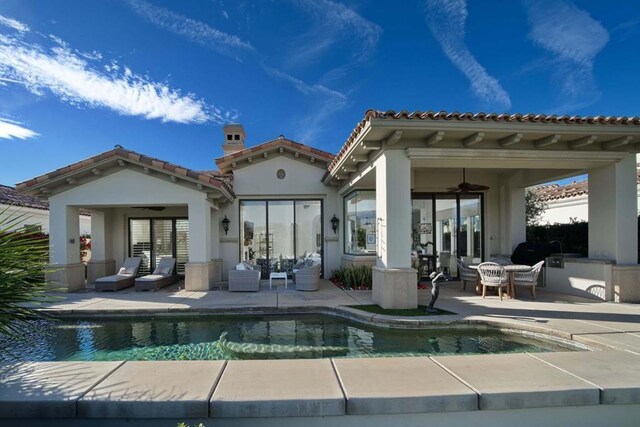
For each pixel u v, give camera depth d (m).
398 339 5.77
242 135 16.31
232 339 5.88
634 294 7.56
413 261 10.84
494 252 11.71
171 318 7.29
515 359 3.85
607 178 7.87
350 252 11.61
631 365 3.66
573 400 2.99
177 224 13.05
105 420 2.81
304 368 3.56
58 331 6.43
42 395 2.89
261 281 11.80
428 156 7.07
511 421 2.97
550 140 6.96
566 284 8.79
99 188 9.91
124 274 10.89
